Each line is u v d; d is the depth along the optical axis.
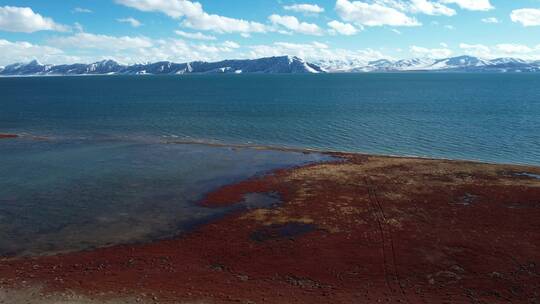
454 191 40.19
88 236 30.30
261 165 51.28
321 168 49.25
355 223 32.75
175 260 26.84
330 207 36.22
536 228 31.62
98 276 24.52
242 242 29.58
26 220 33.03
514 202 37.16
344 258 27.22
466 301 22.47
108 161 53.00
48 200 37.72
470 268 25.95
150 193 40.16
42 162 52.16
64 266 25.75
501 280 24.62
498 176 45.25
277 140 70.50
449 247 28.70
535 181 43.34
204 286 23.59
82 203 37.12
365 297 22.81
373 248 28.58
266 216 34.31
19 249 28.08
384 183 42.88
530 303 22.36
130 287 23.23
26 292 22.45
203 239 30.08
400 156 58.59
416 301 22.45
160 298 22.11
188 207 36.47
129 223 32.81
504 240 29.69
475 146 63.94
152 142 66.50
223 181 44.34
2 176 45.44
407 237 30.25
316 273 25.38
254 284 23.98
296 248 28.64
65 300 21.67
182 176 46.25
